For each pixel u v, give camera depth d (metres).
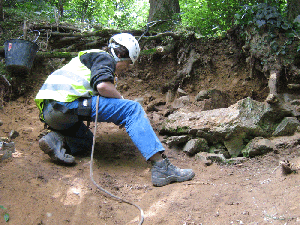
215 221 2.08
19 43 3.84
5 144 2.87
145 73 4.91
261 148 3.19
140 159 3.26
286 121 3.41
